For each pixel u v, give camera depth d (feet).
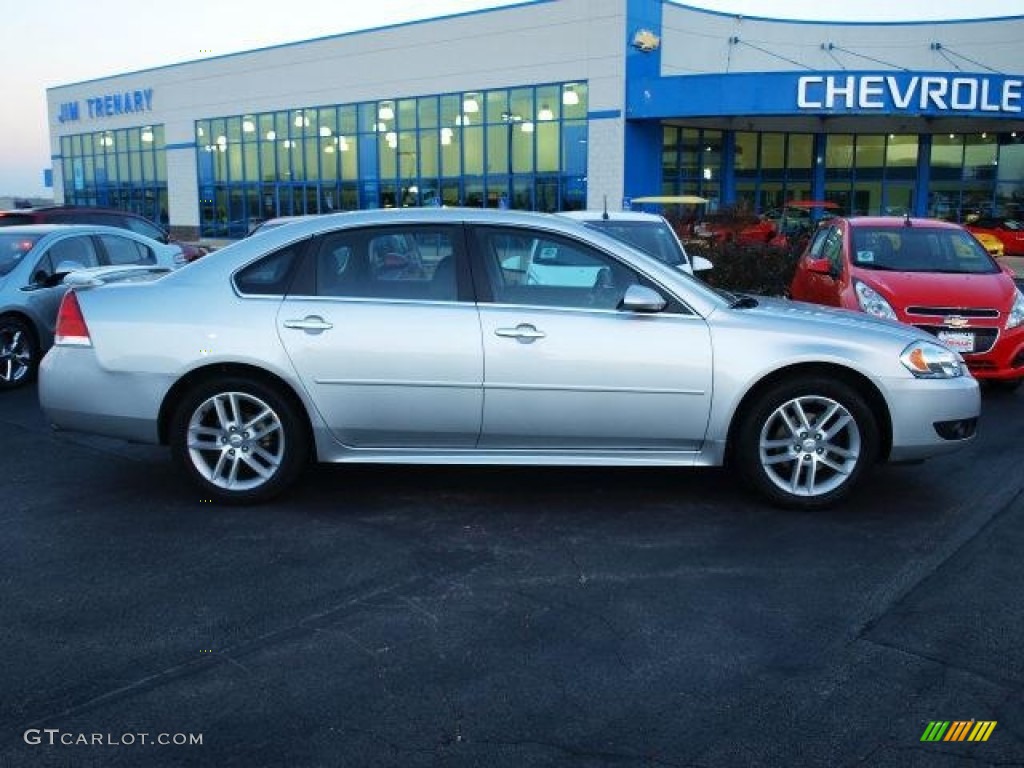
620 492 18.54
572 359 16.67
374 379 16.84
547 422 16.93
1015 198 112.78
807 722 10.34
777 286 45.37
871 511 17.46
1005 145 112.06
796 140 112.57
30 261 30.63
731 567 14.71
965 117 94.32
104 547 15.49
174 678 11.23
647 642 12.19
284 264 17.40
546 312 16.88
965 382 17.54
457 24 108.68
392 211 17.67
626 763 9.57
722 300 17.62
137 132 146.51
